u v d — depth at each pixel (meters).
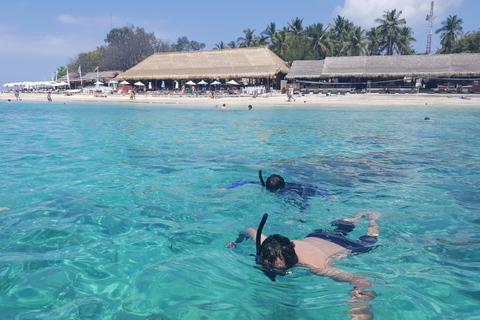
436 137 10.72
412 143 9.58
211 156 7.77
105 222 3.86
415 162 7.14
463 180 5.71
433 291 2.45
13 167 6.61
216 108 25.66
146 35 74.06
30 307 2.29
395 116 18.16
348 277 2.62
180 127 13.66
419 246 3.24
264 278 2.65
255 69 43.47
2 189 5.11
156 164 6.93
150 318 2.15
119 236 3.48
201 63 47.34
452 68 36.56
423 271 2.75
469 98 29.31
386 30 61.84
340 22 63.03
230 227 3.73
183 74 45.59
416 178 5.86
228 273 2.72
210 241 3.36
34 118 17.77
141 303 2.31
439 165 6.84
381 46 62.50
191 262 2.92
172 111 22.94
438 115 18.55
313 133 11.74
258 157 7.65
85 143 9.61
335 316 2.15
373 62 40.47
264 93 39.06
